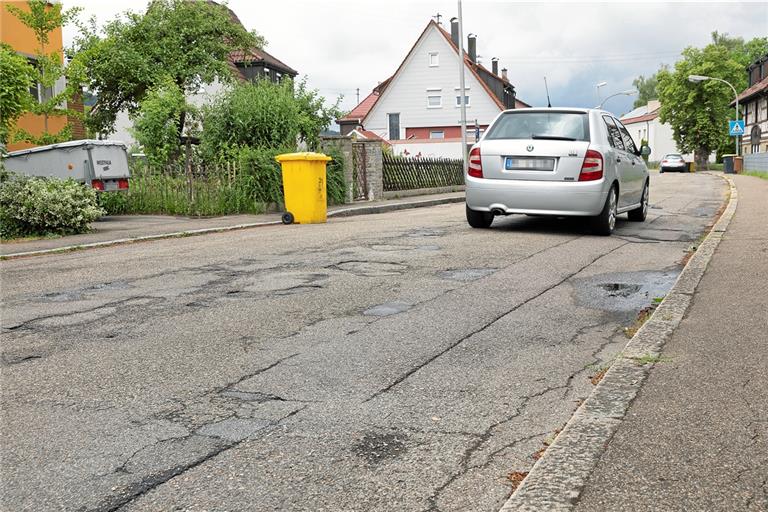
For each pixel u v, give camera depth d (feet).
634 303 19.84
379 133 210.18
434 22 205.57
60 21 62.49
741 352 13.70
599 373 13.62
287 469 9.75
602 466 8.99
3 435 11.07
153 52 90.17
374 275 24.16
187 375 13.85
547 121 35.37
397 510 8.59
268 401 12.36
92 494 9.13
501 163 34.99
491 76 221.25
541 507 8.06
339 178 63.31
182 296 21.33
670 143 323.78
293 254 29.25
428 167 86.53
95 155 51.72
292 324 17.67
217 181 53.78
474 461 9.93
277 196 54.49
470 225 37.78
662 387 11.83
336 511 8.59
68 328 17.81
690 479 8.61
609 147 34.88
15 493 9.19
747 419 10.37
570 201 33.63
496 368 14.08
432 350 15.30
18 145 67.15
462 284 22.41
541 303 19.80
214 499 8.94
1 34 66.44
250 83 65.46
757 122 205.36
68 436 10.99
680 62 232.94
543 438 10.71
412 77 207.62
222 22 95.61
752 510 7.89
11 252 33.19
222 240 35.65
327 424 11.31
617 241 32.53
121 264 28.14
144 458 10.16
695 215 47.06
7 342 16.62
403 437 10.78
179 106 59.52
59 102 62.95
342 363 14.46
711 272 22.29
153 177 55.57
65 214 40.01
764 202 51.55
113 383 13.47
